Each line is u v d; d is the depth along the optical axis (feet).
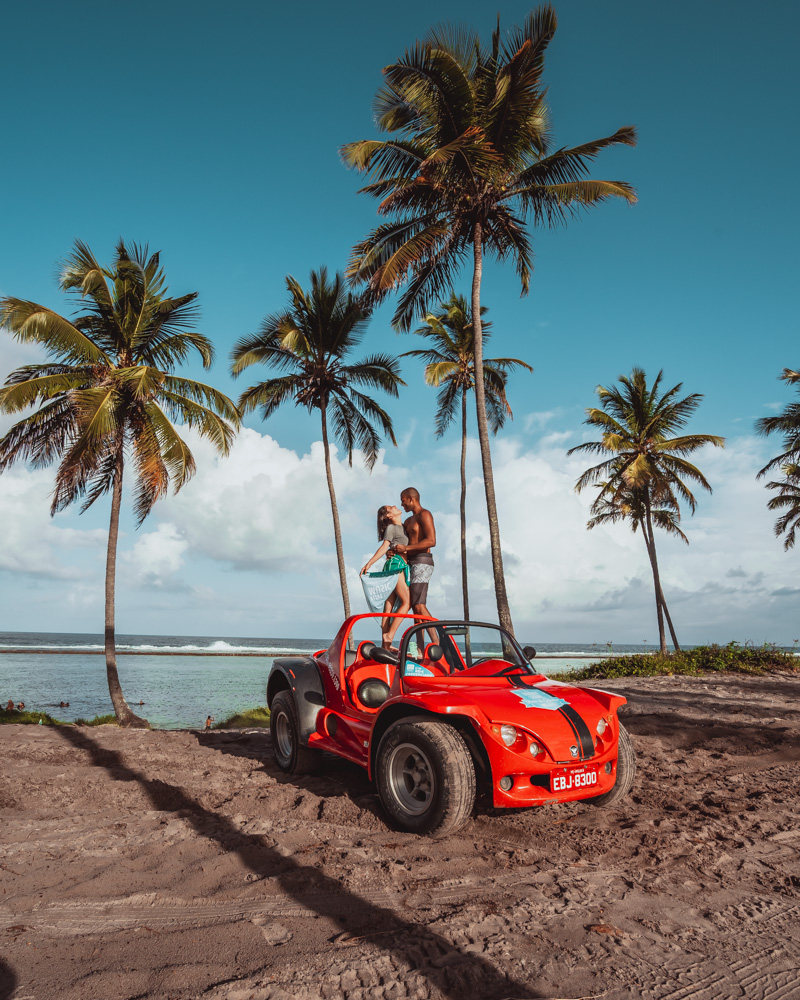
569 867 11.64
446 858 11.94
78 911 9.73
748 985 7.83
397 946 8.59
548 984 7.76
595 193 44.78
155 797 16.48
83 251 53.11
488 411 88.07
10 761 20.92
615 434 87.92
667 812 15.28
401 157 48.29
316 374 71.92
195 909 9.80
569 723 13.69
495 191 47.83
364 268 49.83
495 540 46.44
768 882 11.20
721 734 25.77
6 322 46.47
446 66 43.04
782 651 58.59
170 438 54.49
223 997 7.30
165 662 213.25
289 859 11.83
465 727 13.87
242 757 21.81
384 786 14.10
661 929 9.30
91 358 52.42
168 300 55.31
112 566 57.57
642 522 99.86
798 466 95.91
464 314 81.82
